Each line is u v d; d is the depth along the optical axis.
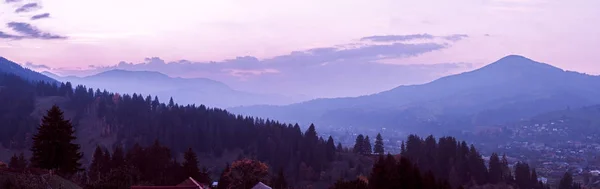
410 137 172.75
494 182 147.25
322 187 151.62
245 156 187.25
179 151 188.75
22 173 57.47
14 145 198.00
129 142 195.25
